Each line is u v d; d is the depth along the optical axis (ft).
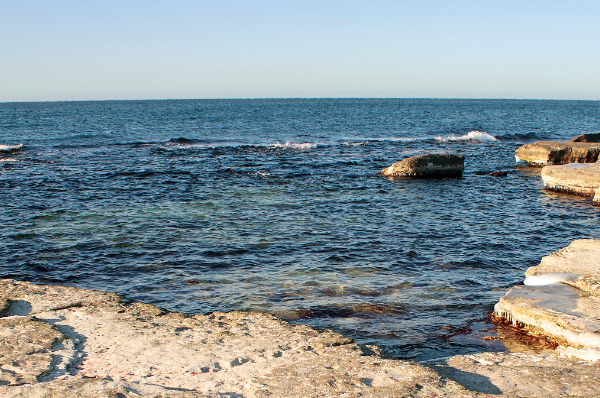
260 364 19.77
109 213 56.24
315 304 32.07
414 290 34.73
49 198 63.87
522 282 36.60
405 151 121.60
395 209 60.49
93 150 117.60
